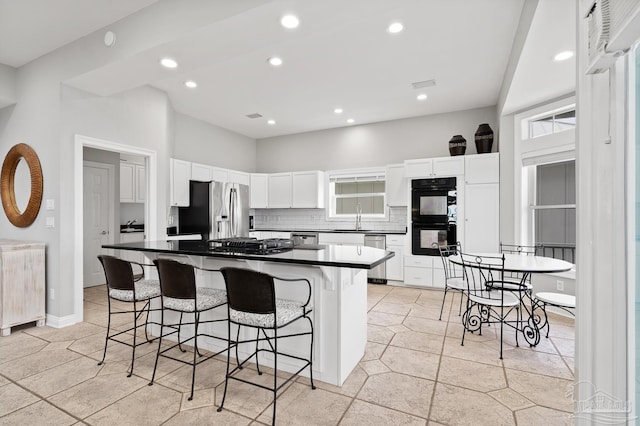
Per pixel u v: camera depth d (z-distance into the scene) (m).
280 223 6.73
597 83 1.21
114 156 5.39
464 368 2.33
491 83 4.09
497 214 4.34
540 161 3.89
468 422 1.73
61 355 2.54
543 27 2.31
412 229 4.89
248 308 1.78
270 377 2.20
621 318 1.17
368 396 1.97
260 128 6.24
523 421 1.74
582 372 1.27
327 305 2.12
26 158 3.39
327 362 2.12
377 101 4.75
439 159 4.70
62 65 3.12
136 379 2.17
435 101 4.75
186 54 2.60
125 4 2.50
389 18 2.70
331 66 3.60
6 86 3.52
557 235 3.88
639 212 1.20
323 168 6.34
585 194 1.25
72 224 3.27
